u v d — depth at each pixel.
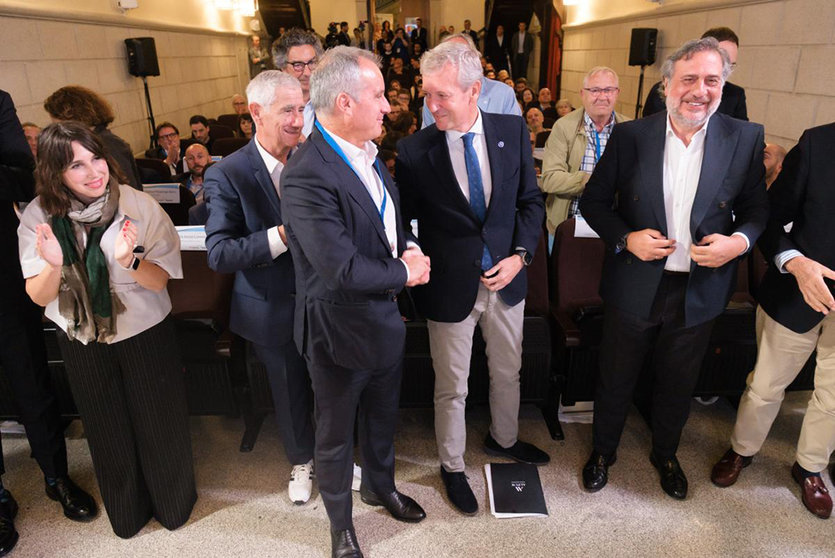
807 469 1.91
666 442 1.98
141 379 1.64
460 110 1.54
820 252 1.65
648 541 1.78
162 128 4.57
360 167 1.40
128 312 1.57
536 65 10.54
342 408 1.54
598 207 1.76
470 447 2.23
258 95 1.55
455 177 1.65
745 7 3.96
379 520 1.88
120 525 1.80
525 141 1.75
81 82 4.49
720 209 1.62
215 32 8.15
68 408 2.24
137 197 1.56
